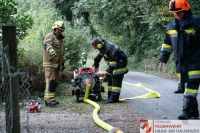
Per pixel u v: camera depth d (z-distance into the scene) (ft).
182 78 24.73
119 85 36.91
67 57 53.47
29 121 26.53
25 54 45.27
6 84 18.37
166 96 39.17
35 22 57.31
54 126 24.82
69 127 24.63
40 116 29.27
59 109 34.04
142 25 104.68
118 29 110.42
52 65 36.45
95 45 37.19
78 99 37.68
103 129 24.23
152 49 94.58
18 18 42.04
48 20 58.80
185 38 23.90
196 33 23.72
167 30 24.73
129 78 63.46
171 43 24.97
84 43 58.85
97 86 38.17
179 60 24.44
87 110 33.12
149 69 92.22
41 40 50.75
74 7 111.86
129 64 104.83
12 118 18.42
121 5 104.17
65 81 50.31
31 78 42.39
